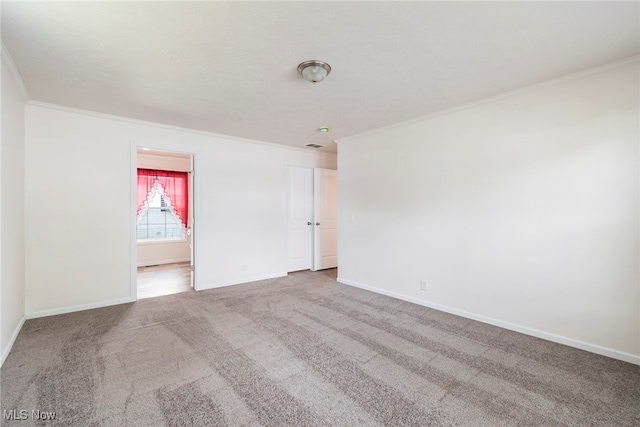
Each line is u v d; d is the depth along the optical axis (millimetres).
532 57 2141
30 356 2281
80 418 1614
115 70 2318
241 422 1600
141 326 2885
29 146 3021
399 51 2057
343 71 2344
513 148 2773
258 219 4770
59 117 3180
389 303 3621
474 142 3049
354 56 2121
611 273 2289
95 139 3389
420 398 1811
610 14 1660
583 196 2400
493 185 2912
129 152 3602
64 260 3221
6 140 2287
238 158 4535
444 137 3311
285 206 5098
